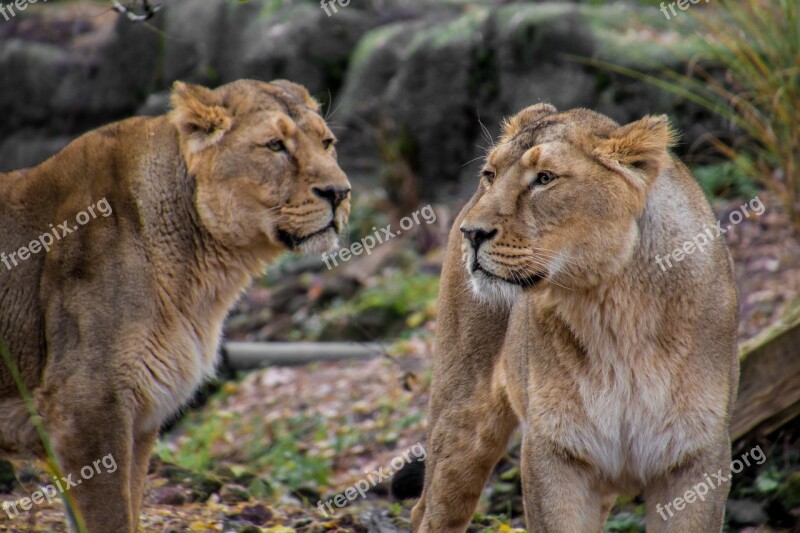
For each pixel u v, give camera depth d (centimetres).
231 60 2689
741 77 1811
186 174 914
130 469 879
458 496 959
